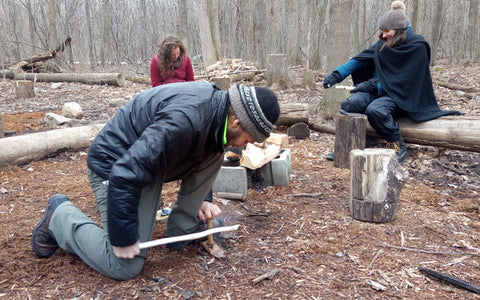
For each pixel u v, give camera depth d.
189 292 2.25
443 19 18.89
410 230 3.03
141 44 23.30
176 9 21.91
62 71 15.89
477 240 2.91
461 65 17.22
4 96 10.16
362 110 4.67
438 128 4.46
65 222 2.40
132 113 2.09
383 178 3.04
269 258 2.61
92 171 2.23
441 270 2.50
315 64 16.84
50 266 2.50
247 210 3.33
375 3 20.80
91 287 2.30
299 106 5.62
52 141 4.87
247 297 2.21
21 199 3.64
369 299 2.21
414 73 4.41
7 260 2.57
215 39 14.85
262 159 3.56
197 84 2.02
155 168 1.87
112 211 1.87
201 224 2.78
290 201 3.53
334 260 2.60
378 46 4.58
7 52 18.92
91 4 23.36
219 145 2.05
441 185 4.06
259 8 16.19
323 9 16.72
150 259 2.59
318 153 5.04
